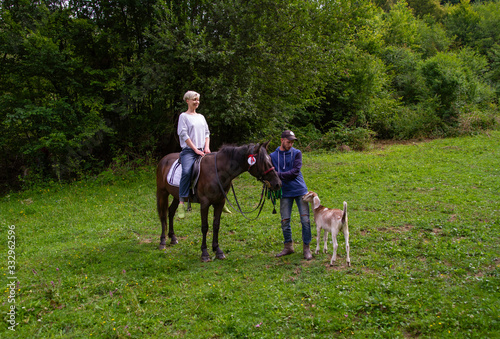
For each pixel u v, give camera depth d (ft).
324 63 41.60
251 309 12.30
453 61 64.08
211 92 36.09
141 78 39.42
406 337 10.37
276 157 16.79
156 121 44.37
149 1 39.88
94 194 32.37
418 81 68.44
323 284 13.79
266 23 37.35
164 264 16.66
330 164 40.96
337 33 42.75
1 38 35.14
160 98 37.96
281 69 38.58
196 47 34.63
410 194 26.48
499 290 12.25
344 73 57.57
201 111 37.50
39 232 23.45
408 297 12.05
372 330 10.60
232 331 11.22
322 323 11.09
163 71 36.65
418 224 20.01
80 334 11.55
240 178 37.27
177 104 38.22
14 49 35.06
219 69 37.29
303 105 50.98
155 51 37.01
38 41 34.24
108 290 14.55
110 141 42.50
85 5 40.65
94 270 16.49
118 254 18.48
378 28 76.38
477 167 33.32
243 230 21.45
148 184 34.73
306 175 36.06
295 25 38.17
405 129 58.59
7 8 37.88
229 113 35.58
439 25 119.65
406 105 69.15
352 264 15.52
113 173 37.63
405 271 14.25
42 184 35.68
